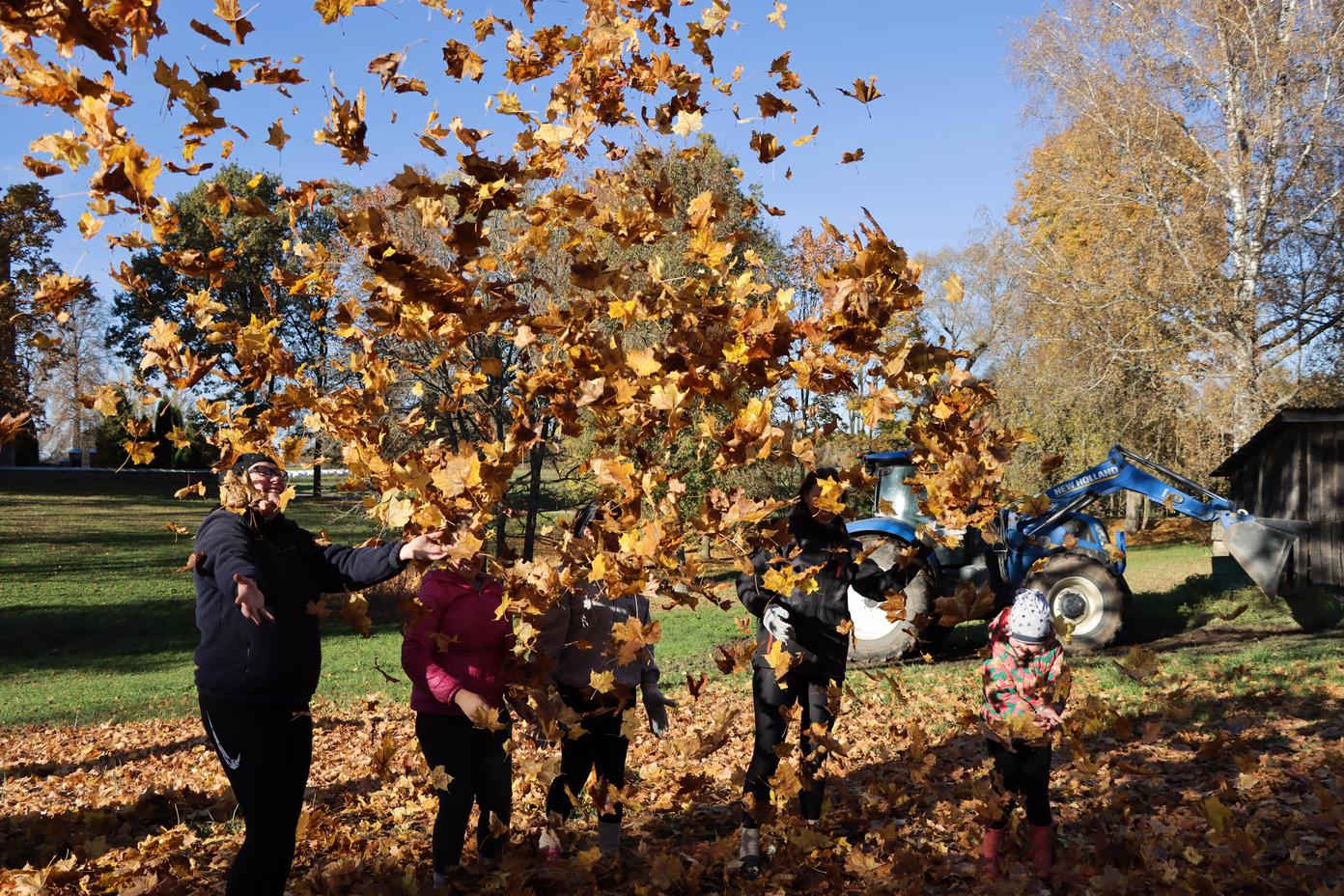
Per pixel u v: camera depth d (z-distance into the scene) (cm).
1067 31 2308
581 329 264
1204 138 2216
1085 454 2472
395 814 495
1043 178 2495
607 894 356
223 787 588
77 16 192
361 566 326
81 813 514
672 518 268
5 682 1506
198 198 1959
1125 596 1187
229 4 212
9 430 263
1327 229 2152
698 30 293
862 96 289
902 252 265
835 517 404
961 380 292
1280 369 2228
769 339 265
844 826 456
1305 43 2094
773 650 313
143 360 286
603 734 385
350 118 234
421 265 248
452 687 330
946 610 319
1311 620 1210
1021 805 382
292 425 310
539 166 273
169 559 2848
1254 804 466
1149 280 2202
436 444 302
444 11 277
